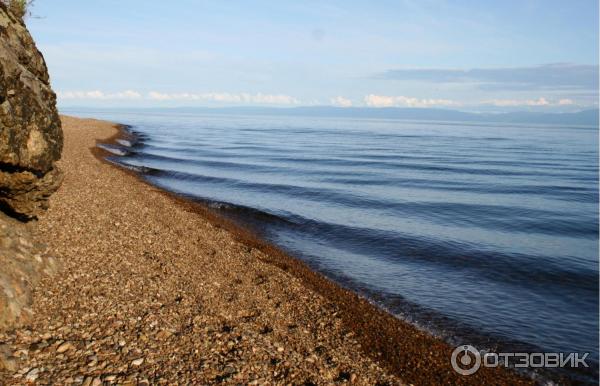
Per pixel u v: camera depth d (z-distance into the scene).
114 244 15.49
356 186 44.69
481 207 36.31
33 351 7.73
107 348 8.44
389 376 10.83
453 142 131.12
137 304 10.76
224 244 20.75
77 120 114.00
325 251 22.84
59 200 19.64
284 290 15.58
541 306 17.09
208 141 104.44
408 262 21.73
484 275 20.38
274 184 43.53
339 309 14.84
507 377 12.02
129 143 80.88
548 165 71.50
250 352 9.70
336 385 9.50
